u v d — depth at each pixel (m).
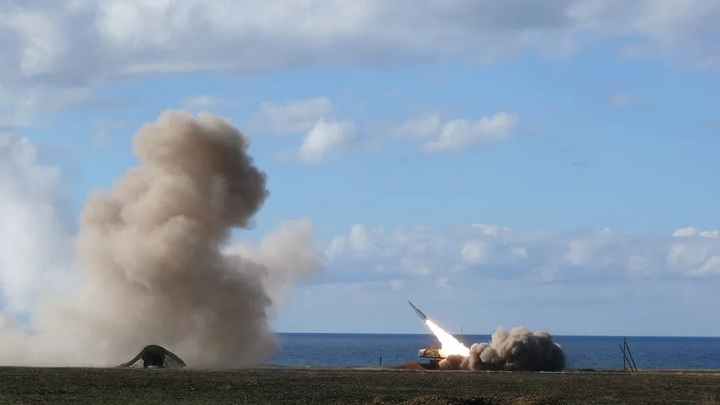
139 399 56.91
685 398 64.06
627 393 66.94
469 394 63.72
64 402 54.41
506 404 54.88
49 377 69.56
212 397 59.09
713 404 59.72
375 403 55.97
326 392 63.69
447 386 70.38
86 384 64.88
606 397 63.72
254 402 56.84
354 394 62.66
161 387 64.31
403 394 63.38
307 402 57.41
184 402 55.94
